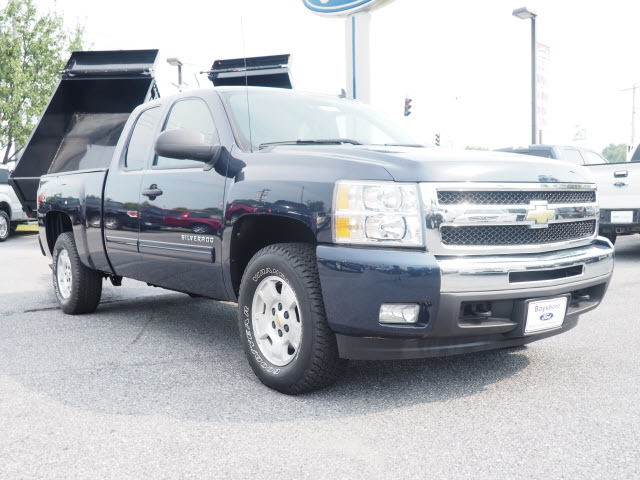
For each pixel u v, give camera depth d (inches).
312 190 122.3
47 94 864.9
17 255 454.9
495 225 118.6
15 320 211.0
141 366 151.2
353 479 90.0
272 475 91.5
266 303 133.2
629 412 115.4
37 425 112.2
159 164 173.2
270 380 130.3
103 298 259.1
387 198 114.0
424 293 110.7
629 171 339.6
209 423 112.7
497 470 92.3
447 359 154.2
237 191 138.5
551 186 126.5
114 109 411.2
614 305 223.9
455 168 117.0
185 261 157.8
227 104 157.8
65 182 221.8
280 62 386.9
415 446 101.4
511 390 129.3
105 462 96.3
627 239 516.7
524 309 118.9
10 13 847.1
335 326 117.4
